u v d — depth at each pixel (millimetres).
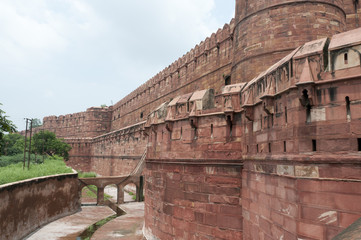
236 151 12055
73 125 84750
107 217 29016
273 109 9188
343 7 15477
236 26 16812
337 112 7008
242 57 15773
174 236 14016
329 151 7031
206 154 12953
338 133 6934
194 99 13742
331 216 6789
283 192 8258
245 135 11555
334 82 7109
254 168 10500
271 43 14625
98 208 33625
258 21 15203
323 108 7250
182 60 34906
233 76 16891
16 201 20234
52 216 27094
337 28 14555
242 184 11680
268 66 14531
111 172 56156
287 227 7973
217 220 12195
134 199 37594
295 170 7629
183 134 14188
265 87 9672
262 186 9766
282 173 8336
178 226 13828
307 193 7281
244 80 15406
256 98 10430
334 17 14500
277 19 14656
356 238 4305
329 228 6793
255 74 14891
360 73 6684
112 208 33656
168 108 15195
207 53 28391
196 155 13359
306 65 7539
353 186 6535
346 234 4801
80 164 73125
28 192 22422
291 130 8031
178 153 14344
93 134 76688
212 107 13844
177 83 36312
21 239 20875
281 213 8344
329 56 7250
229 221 11875
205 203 12688
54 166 36875
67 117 87688
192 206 13203
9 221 19047
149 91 48719
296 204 7508
